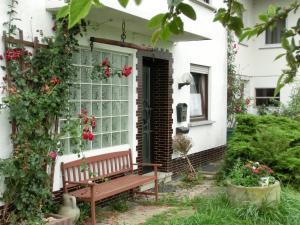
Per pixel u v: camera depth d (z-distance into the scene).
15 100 5.41
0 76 5.50
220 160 12.10
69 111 6.33
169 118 9.49
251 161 8.12
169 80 9.45
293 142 9.38
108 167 7.32
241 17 1.61
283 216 6.28
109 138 7.64
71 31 6.11
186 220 6.08
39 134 5.71
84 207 6.46
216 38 12.01
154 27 1.45
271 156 8.74
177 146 9.38
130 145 8.11
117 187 6.63
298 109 13.33
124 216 6.73
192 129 10.69
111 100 7.69
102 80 7.43
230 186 6.87
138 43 8.27
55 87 5.84
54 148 5.82
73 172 6.53
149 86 9.54
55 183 6.25
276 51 15.52
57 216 5.76
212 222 5.96
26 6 5.82
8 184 5.44
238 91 13.89
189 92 10.39
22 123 5.54
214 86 12.02
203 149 11.29
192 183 9.19
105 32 7.32
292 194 7.44
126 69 7.07
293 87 14.40
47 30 6.14
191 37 8.82
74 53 6.78
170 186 8.90
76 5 1.01
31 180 5.59
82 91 7.01
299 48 1.61
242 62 15.09
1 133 5.50
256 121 9.71
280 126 9.83
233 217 6.30
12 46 5.60
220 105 12.42
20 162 5.43
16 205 5.48
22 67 5.69
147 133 9.46
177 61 9.82
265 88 15.88
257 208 6.38
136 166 8.18
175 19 1.45
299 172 8.61
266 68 15.77
